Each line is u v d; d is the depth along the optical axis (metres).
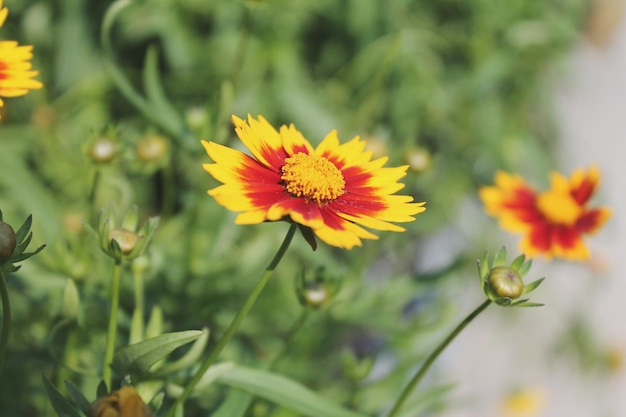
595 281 0.83
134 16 0.67
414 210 0.32
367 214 0.32
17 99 0.66
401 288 0.49
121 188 0.48
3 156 0.47
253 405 0.38
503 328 0.79
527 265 0.33
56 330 0.39
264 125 0.33
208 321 0.46
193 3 0.68
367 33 0.72
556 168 0.82
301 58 0.74
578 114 0.91
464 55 0.78
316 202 0.31
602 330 0.81
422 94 0.74
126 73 0.69
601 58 0.95
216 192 0.30
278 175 0.32
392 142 0.74
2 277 0.29
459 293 0.71
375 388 0.44
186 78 0.69
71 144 0.66
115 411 0.29
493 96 0.77
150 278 0.45
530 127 0.85
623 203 0.87
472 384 0.75
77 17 0.66
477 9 0.76
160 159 0.46
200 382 0.35
